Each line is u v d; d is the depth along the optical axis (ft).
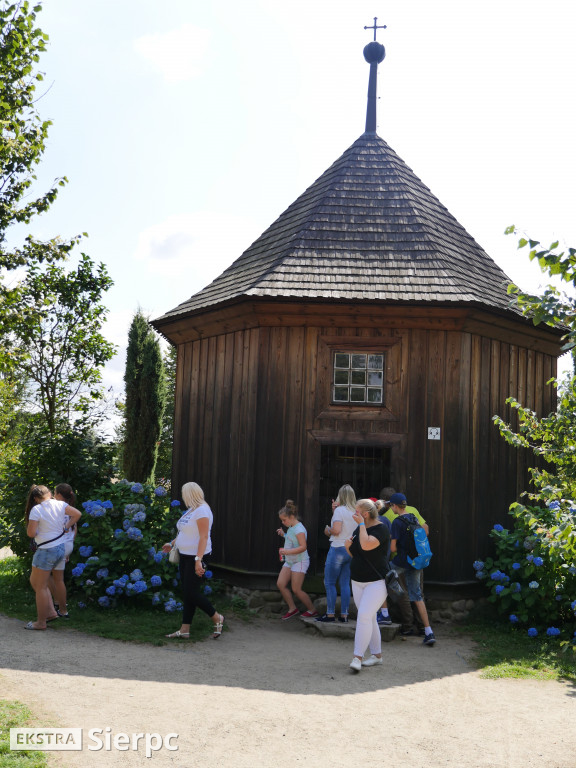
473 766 15.19
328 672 22.12
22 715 16.07
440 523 30.86
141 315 64.69
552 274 14.92
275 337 32.32
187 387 37.50
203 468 35.27
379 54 42.98
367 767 14.87
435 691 20.75
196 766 14.39
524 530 29.76
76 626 25.85
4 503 34.78
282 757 15.14
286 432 31.89
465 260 36.52
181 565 25.41
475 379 32.35
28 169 41.29
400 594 28.02
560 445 26.58
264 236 40.29
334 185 38.14
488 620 30.45
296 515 29.91
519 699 20.34
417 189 39.17
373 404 31.76
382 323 31.83
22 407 64.95
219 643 25.08
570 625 28.48
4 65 39.60
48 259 41.55
